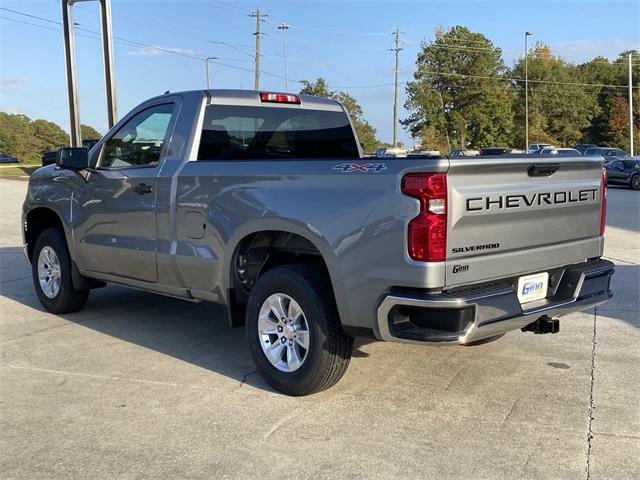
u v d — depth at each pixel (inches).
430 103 3038.9
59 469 134.2
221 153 206.1
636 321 248.4
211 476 131.1
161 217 201.6
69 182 242.1
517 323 154.1
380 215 146.5
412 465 135.0
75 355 209.0
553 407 165.5
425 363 199.3
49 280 262.1
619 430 151.8
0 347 217.6
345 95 2484.0
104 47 756.6
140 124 217.9
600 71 3452.3
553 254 168.6
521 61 3198.8
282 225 165.6
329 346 161.8
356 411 163.0
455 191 141.9
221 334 233.5
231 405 167.0
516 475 130.9
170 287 205.5
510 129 3144.7
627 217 642.8
